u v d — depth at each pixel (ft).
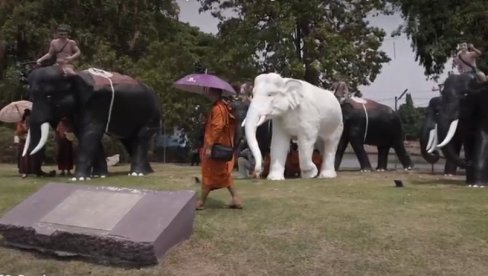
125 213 20.15
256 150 36.14
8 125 80.28
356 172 50.31
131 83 40.75
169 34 100.32
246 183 35.17
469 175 35.88
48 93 36.88
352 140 52.85
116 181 36.11
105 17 89.40
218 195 28.91
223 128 24.61
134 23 92.02
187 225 20.88
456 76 35.73
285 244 20.34
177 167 57.77
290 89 39.11
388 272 18.33
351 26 86.43
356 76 83.87
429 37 62.90
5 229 20.48
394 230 21.49
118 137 41.93
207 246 20.36
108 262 19.16
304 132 40.37
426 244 20.13
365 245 20.13
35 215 20.65
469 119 35.94
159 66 85.92
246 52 80.59
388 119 54.54
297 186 33.37
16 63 84.07
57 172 46.19
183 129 92.63
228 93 26.48
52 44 38.17
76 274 18.45
